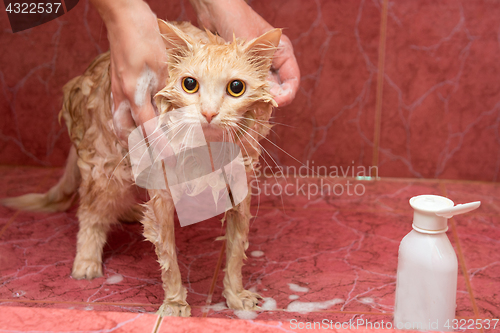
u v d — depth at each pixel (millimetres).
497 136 1832
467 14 1705
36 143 1911
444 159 1880
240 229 1048
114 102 967
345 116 1850
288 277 1238
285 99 1047
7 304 1115
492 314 1095
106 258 1325
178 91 822
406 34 1742
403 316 903
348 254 1353
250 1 1738
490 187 1843
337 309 1107
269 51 826
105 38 1783
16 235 1436
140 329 682
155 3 1740
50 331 673
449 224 1532
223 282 1132
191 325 688
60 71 1822
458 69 1769
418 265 866
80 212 1258
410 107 1827
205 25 1131
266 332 675
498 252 1369
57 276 1239
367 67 1787
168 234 1002
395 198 1732
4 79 1834
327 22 1744
